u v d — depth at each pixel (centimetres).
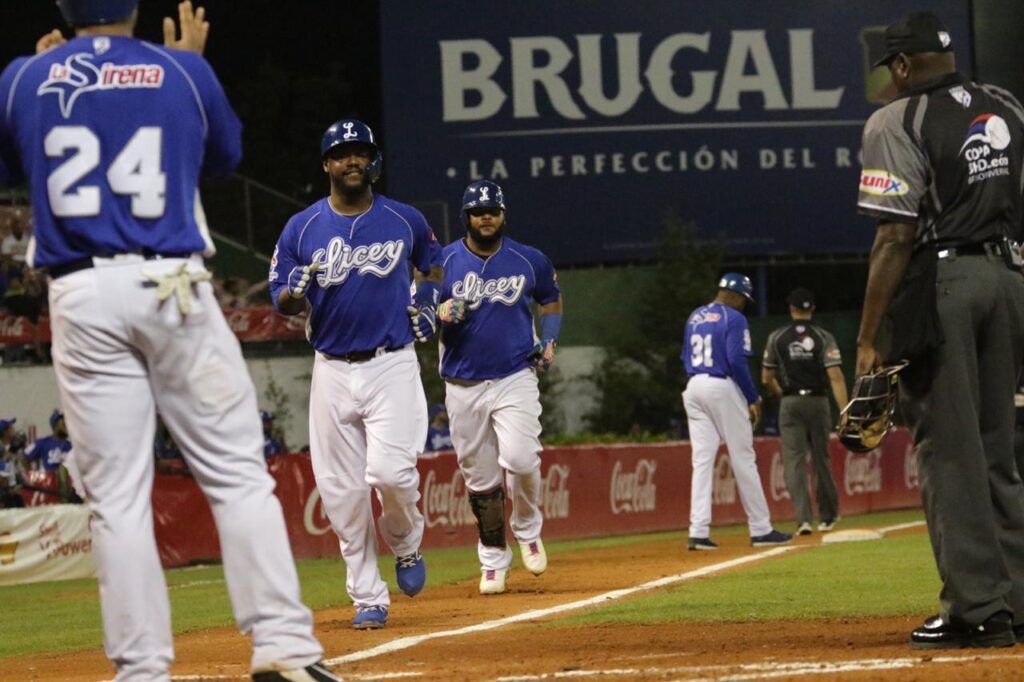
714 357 4562
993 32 10281
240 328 7644
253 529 1483
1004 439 1881
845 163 10281
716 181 10175
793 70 10250
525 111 10069
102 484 1487
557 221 10069
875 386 1839
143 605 1481
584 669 1747
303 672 1483
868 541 4491
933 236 1844
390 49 10012
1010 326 1867
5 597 4212
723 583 3136
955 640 1820
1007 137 1869
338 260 2562
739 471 4634
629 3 10131
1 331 6769
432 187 10038
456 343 3169
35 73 1484
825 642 1969
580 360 9488
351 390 2584
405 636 2334
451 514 5753
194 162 1503
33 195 1477
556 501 6041
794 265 10538
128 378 1480
